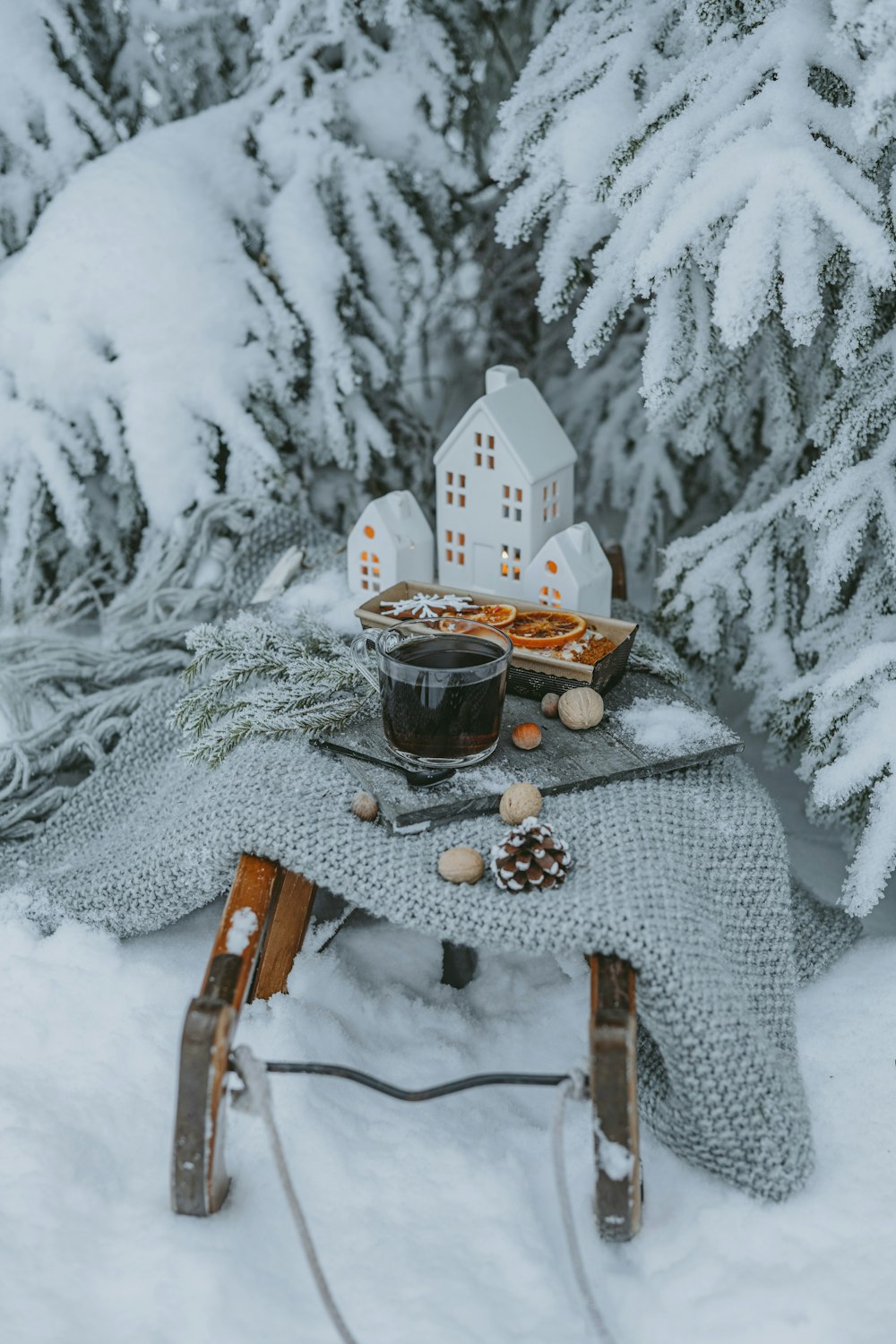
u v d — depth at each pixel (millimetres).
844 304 1350
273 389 1886
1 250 1931
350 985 1268
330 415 1916
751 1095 970
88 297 1808
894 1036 1179
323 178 1898
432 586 1413
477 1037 1234
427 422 2498
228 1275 896
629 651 1340
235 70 2156
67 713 1546
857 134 1145
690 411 1746
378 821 1096
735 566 1658
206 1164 916
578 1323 907
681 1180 1032
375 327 1976
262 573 1744
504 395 1405
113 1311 878
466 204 2127
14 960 1212
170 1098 1081
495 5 2039
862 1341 868
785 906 1165
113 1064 1106
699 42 1422
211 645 1326
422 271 2021
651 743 1206
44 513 1913
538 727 1193
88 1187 975
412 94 1969
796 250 1203
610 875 1032
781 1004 1108
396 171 1943
